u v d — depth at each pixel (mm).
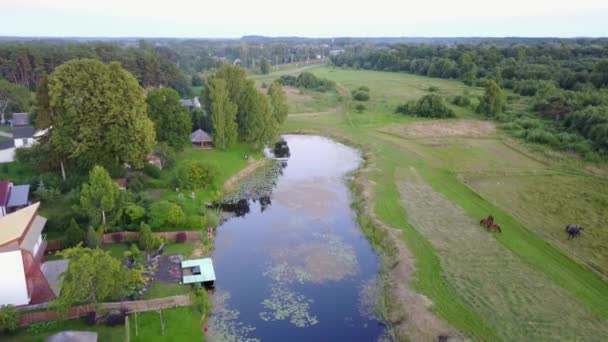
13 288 33031
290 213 58000
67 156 54938
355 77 194875
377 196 60625
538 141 89250
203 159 72000
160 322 33656
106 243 44812
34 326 31641
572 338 32406
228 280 41969
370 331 35219
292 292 40312
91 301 33469
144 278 38375
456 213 55031
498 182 67562
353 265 45250
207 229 50500
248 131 79375
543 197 61344
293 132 102250
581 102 103875
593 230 51125
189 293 37438
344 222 55500
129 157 55156
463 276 40750
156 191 57719
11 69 121812
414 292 38406
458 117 114500
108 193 44281
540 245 46719
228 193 64375
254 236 51281
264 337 34156
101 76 52844
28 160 60469
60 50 146250
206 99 79188
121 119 53781
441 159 79188
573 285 39406
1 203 44625
